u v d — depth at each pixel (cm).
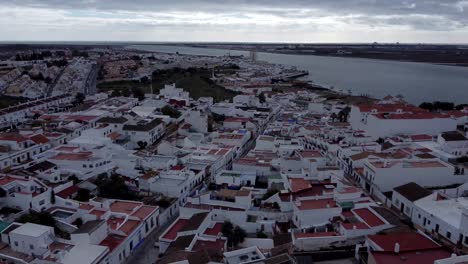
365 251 5781
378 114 13850
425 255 5306
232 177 9362
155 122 14400
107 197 8500
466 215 6194
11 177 8319
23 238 6031
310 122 14975
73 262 5694
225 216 7588
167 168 9962
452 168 9094
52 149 10781
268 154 11169
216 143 12762
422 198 7525
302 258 5519
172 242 6594
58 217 7238
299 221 7088
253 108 18625
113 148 11206
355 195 7575
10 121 16600
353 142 12094
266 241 6556
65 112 17262
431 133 13525
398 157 9950
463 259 4850
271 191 8388
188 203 8125
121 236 6800
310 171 9419
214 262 5469
